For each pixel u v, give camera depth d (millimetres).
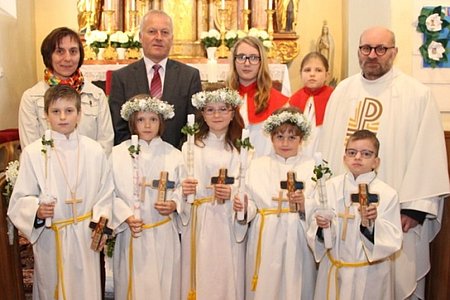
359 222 3441
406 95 3834
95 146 3619
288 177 3605
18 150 5156
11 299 3715
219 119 3770
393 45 3824
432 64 4578
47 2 7738
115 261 3762
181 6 7176
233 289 3754
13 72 6496
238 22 7457
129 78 4191
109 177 3639
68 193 3512
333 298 3492
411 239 3777
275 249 3645
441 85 4605
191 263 3779
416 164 3725
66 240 3498
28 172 3488
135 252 3645
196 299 3740
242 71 4148
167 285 3686
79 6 7184
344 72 7363
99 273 3617
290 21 7395
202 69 6289
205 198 3773
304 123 3707
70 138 3562
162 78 4215
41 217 3375
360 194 3408
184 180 3619
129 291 3660
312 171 3715
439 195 3699
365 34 3854
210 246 3742
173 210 3658
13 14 6637
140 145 3725
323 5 7754
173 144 4102
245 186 3727
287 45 7375
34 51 7582
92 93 3988
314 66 4656
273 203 3674
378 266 3461
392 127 3805
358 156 3465
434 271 4199
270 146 4086
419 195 3682
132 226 3562
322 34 7371
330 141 4020
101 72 6449
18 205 3432
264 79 4184
